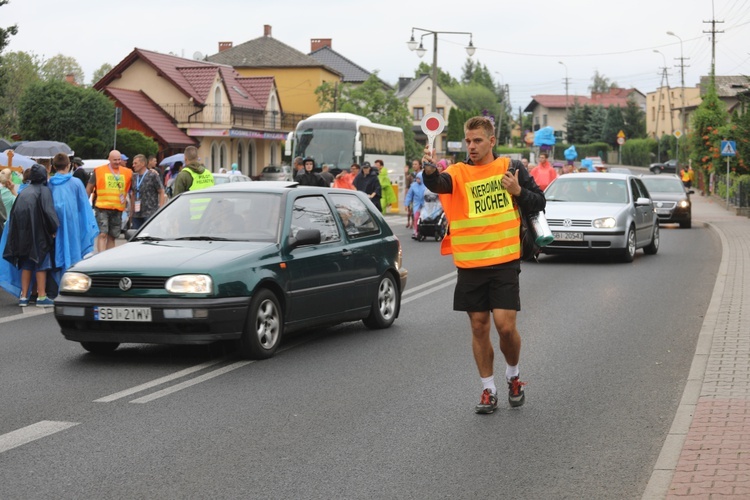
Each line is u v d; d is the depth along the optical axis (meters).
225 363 11.41
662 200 40.41
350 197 13.95
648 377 10.65
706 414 8.54
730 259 23.86
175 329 11.00
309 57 111.81
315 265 12.50
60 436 8.12
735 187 53.25
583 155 156.25
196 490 6.73
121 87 77.50
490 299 8.85
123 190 20.84
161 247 11.89
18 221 16.47
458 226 8.84
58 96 59.88
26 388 10.02
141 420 8.68
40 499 6.52
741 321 13.90
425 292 18.41
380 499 6.55
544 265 23.56
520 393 9.20
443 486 6.83
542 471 7.20
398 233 36.31
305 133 47.81
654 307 16.17
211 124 76.12
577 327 14.10
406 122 86.19
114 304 11.06
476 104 175.12
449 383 10.31
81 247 17.23
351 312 13.32
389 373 10.84
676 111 158.00
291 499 6.55
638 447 7.85
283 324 12.01
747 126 53.84
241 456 7.56
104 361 11.55
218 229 12.38
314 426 8.50
